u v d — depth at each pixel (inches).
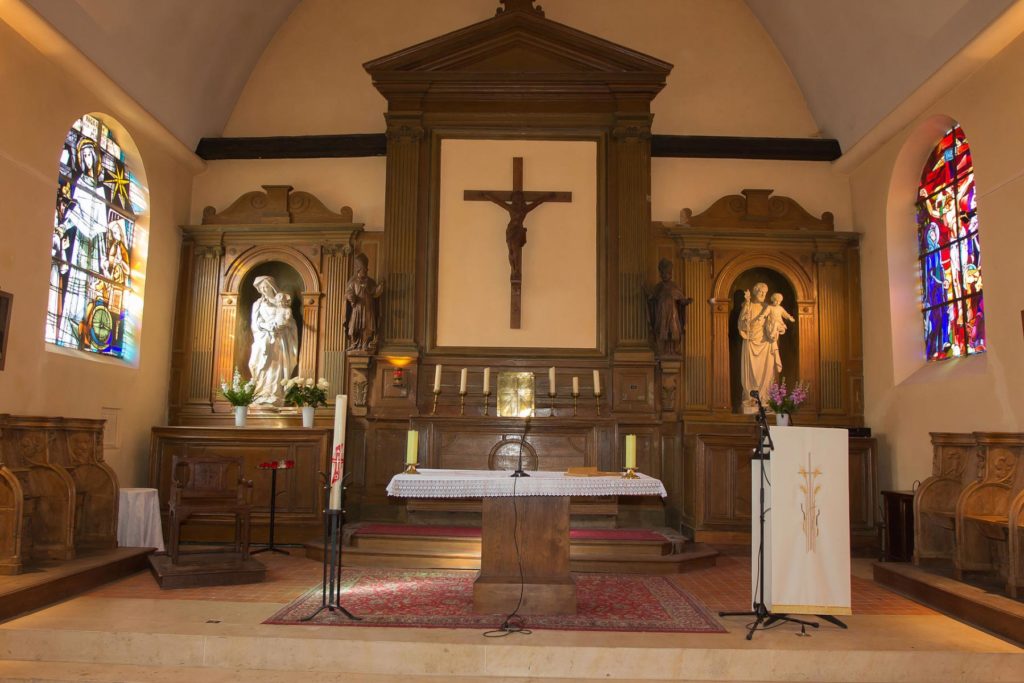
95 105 320.5
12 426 256.2
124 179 356.2
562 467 350.6
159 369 376.8
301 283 398.9
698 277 390.3
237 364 389.4
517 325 374.9
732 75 411.5
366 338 364.2
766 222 394.3
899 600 253.9
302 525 344.2
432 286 378.6
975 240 320.5
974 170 300.4
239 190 404.5
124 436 347.3
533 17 378.9
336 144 400.5
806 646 195.5
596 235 381.7
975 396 295.9
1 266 266.7
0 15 263.6
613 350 370.6
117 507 288.4
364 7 412.2
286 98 411.5
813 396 385.4
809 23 373.4
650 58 374.3
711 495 348.2
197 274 392.8
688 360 384.5
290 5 405.4
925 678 191.8
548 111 387.9
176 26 338.6
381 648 192.4
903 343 358.9
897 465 351.3
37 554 259.9
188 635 195.8
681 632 205.5
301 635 196.9
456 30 391.2
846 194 402.0
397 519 355.9
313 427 360.5
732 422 372.2
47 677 183.0
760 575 212.7
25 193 278.5
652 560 294.2
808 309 390.3
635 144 380.8
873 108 361.1
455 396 370.3
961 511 251.8
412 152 382.0
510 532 226.7
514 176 380.2
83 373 315.9
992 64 289.4
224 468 289.1
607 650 191.0
